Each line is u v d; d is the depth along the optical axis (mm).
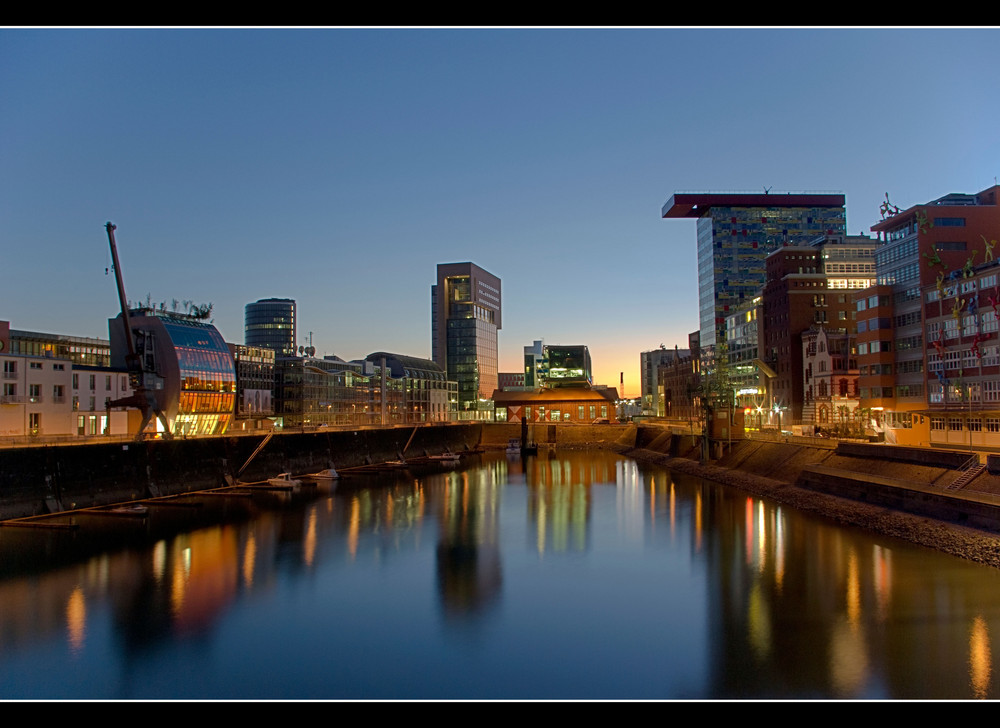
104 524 73438
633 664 37250
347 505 90250
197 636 41719
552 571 55938
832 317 148000
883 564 53406
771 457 103188
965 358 90000
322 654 39031
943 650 37500
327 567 57375
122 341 130250
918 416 94938
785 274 157875
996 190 111188
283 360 194250
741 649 38656
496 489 107562
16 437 88250
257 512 83875
